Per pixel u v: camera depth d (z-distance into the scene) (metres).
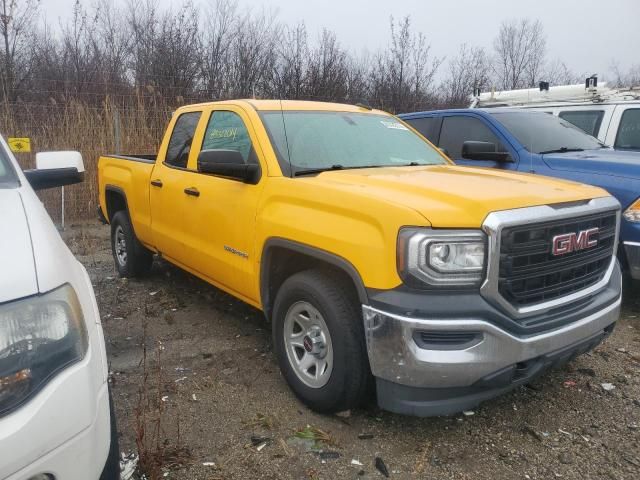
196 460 2.88
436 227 2.70
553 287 3.04
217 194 4.14
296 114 4.26
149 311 5.14
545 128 6.33
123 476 2.68
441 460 2.93
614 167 5.12
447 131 6.78
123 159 6.00
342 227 3.04
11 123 9.72
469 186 3.18
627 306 5.44
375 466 2.87
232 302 5.39
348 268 2.96
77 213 10.12
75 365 1.85
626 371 4.00
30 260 1.90
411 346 2.70
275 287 3.76
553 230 2.99
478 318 2.71
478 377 2.73
